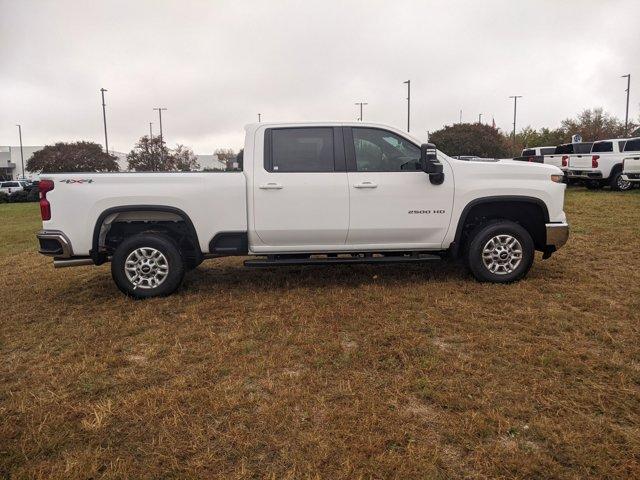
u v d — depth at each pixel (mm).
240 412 3160
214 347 4203
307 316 4922
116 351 4230
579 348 3986
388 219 5730
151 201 5520
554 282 5875
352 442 2824
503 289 5641
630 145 17375
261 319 4852
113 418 3145
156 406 3260
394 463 2635
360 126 5762
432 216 5785
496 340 4180
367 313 4938
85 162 46344
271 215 5625
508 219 6180
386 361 3844
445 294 5484
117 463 2713
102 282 6680
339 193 5633
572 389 3357
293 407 3213
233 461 2707
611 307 4918
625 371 3566
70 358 4105
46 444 2887
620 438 2805
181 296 5750
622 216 10727
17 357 4195
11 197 39781
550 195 5859
